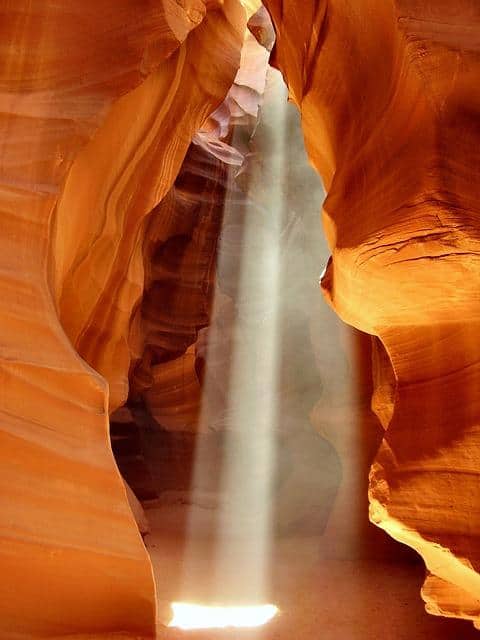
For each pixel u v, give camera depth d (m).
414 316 4.48
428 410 4.43
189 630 5.53
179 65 6.49
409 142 4.23
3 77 4.23
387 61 4.54
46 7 4.39
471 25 3.99
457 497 4.11
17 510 3.56
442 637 5.56
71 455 3.82
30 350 3.83
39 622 3.55
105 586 3.79
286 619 6.04
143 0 4.76
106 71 4.56
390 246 4.15
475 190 4.00
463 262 3.96
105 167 5.74
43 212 4.10
